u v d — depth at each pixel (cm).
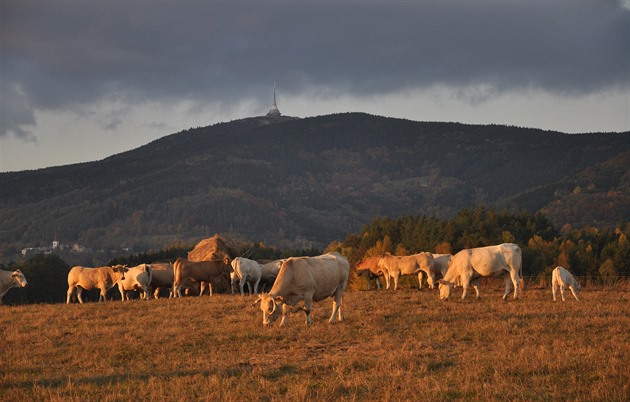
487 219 11919
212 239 4472
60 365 1744
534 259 9344
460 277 2722
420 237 11175
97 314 2570
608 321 2033
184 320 2334
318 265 2159
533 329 1944
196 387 1473
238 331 2066
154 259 12356
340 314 2233
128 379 1555
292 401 1352
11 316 2588
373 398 1373
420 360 1644
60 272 9431
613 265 9038
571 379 1431
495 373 1471
